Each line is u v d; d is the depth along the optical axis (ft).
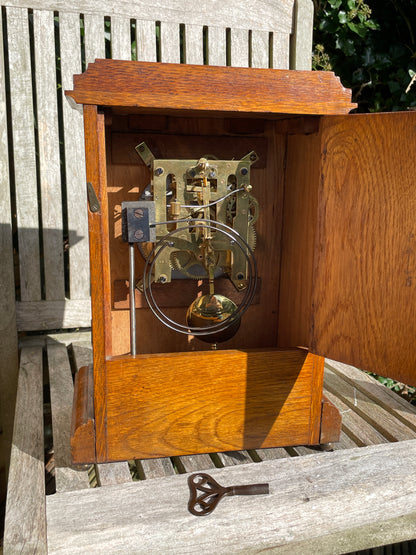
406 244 3.53
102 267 3.79
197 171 4.27
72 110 6.92
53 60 6.73
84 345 7.08
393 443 4.48
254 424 4.25
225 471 4.01
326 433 4.39
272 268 5.22
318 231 4.03
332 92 3.87
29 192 6.89
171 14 6.84
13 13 6.52
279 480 3.91
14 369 7.07
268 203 5.09
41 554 3.15
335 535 3.45
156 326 4.99
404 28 8.99
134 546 3.25
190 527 3.41
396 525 3.60
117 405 3.96
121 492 3.74
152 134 4.70
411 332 3.57
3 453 7.38
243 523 3.46
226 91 3.71
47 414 7.66
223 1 6.95
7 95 7.40
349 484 3.88
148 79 3.60
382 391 5.63
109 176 4.66
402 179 3.51
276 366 4.20
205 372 4.08
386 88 9.38
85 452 3.98
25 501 3.63
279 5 7.10
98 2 6.68
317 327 4.11
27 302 7.09
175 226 4.32
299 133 4.43
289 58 7.30
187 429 4.12
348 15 8.45
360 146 3.71
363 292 3.79
